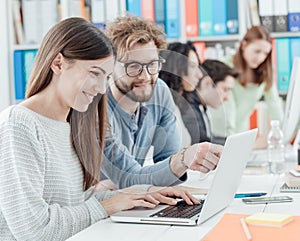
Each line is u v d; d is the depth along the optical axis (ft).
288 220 4.34
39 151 4.94
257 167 7.85
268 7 11.64
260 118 11.29
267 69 11.21
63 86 5.14
